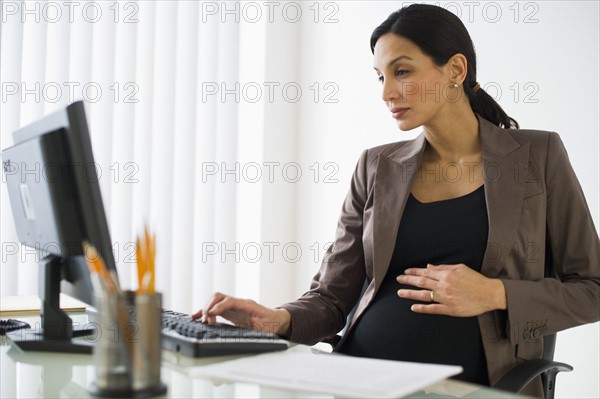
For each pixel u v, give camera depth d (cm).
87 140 103
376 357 157
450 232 160
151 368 86
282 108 357
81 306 165
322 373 95
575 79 230
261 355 110
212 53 332
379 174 174
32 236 125
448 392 96
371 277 173
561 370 139
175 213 322
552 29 238
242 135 349
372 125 309
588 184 227
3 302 175
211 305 137
